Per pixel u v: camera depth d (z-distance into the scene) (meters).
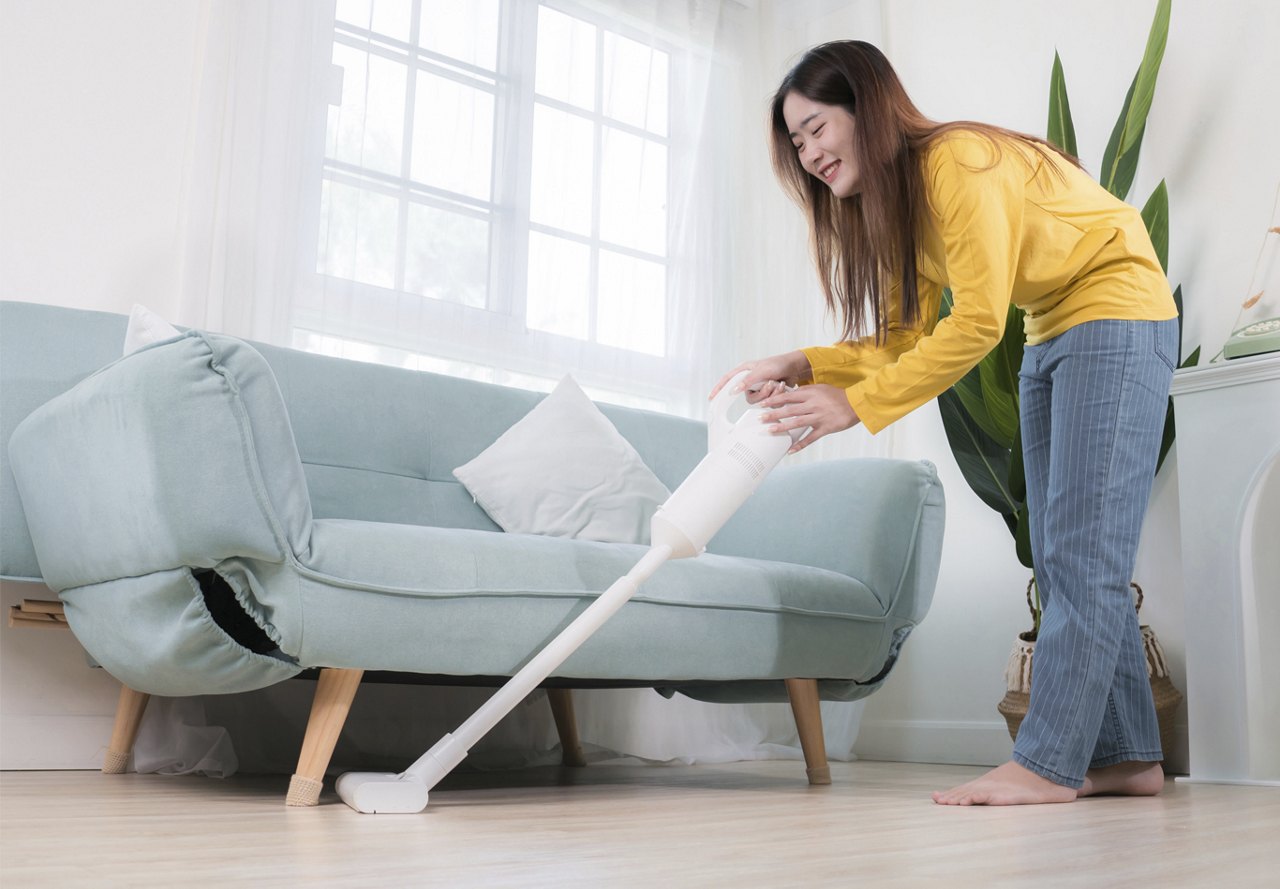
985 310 1.52
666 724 2.68
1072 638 1.59
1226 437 2.16
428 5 2.76
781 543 2.21
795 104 1.65
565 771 2.36
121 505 1.41
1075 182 1.68
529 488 2.20
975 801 1.52
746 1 3.39
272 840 1.07
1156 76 2.55
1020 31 3.07
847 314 1.76
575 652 1.60
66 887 0.76
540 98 2.94
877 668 2.05
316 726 1.45
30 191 2.23
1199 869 0.88
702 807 1.49
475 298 2.72
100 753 2.07
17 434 1.75
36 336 1.94
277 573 1.38
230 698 2.13
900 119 1.61
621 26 3.13
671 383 3.07
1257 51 2.54
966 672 2.89
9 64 2.24
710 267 3.16
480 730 1.46
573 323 2.91
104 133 2.32
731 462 1.53
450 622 1.48
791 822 1.28
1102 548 1.61
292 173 2.45
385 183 2.62
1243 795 1.74
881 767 2.63
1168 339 1.68
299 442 2.07
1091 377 1.64
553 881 0.81
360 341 2.53
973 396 2.63
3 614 2.02
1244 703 2.07
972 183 1.53
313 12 2.54
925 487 2.10
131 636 1.46
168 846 1.01
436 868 0.88
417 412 2.25
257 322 2.37
